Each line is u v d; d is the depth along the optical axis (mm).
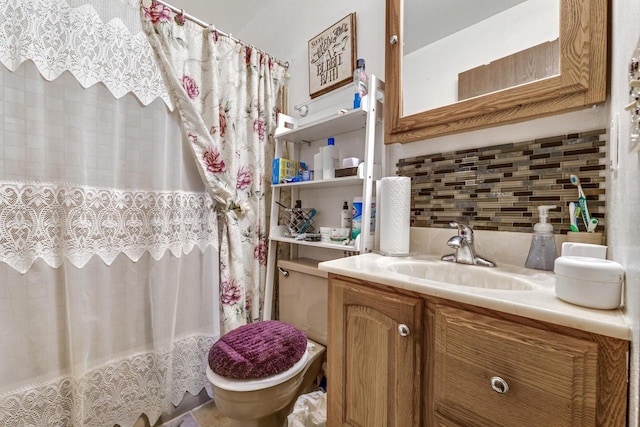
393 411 674
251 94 1527
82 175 988
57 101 946
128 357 1112
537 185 830
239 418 934
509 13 872
